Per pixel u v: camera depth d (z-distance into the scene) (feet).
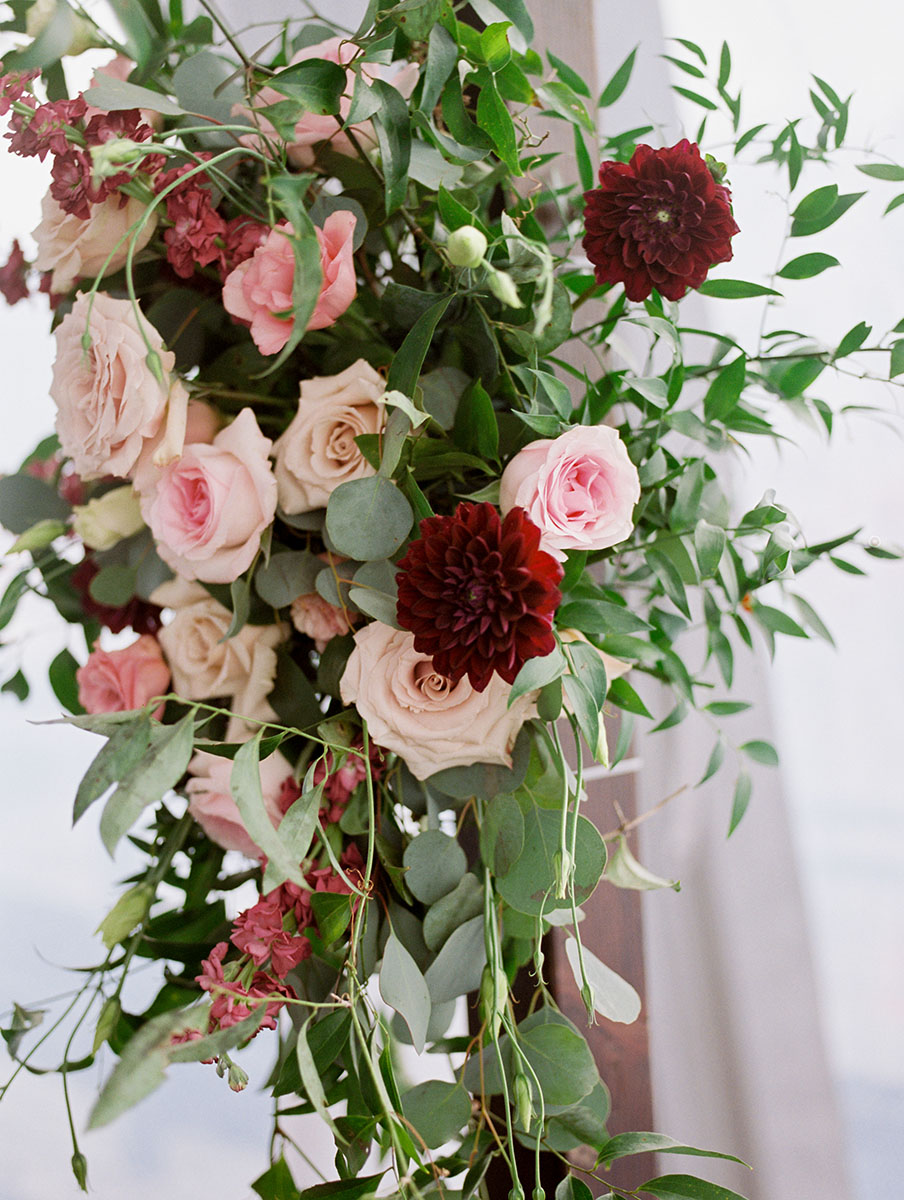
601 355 2.69
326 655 2.16
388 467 1.81
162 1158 3.64
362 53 1.85
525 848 1.93
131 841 2.73
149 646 2.50
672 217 1.92
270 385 2.39
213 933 2.43
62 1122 3.60
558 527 1.78
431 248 2.17
